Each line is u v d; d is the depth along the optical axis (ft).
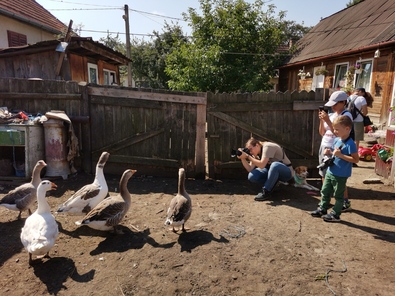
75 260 10.37
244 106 18.80
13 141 17.43
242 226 12.86
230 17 53.72
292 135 19.25
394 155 18.69
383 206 15.17
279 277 9.30
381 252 10.73
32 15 44.21
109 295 8.61
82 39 26.30
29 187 13.14
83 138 19.94
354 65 38.11
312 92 18.67
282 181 16.61
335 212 13.23
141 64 90.27
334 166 12.81
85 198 12.69
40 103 19.66
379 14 41.24
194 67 51.62
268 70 59.16
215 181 19.36
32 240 9.21
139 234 12.20
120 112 19.53
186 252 10.69
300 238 11.76
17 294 8.68
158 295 8.59
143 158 19.75
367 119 22.24
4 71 26.78
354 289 8.73
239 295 8.55
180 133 19.36
